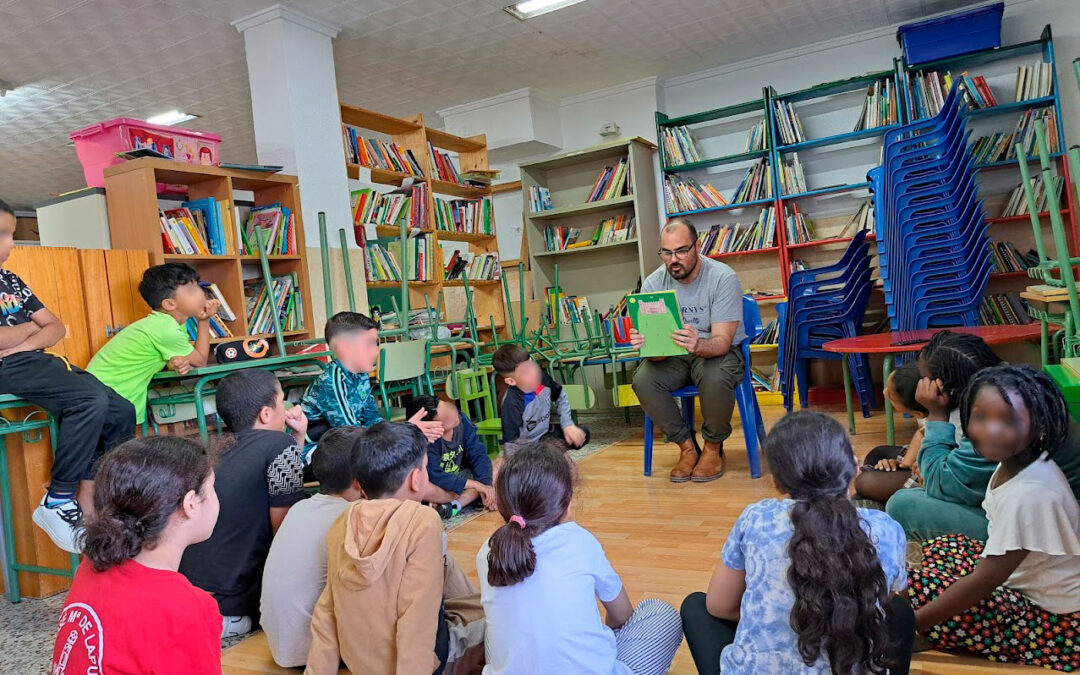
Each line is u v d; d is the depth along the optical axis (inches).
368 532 61.4
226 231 142.6
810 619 43.2
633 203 242.4
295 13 167.6
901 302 172.9
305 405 115.1
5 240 96.9
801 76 233.1
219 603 83.7
